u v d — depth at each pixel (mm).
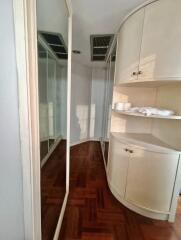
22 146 558
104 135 3314
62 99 2322
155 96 1930
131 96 1950
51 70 2174
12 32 481
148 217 1562
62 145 2139
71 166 2652
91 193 1909
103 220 1496
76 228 1387
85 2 1295
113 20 1584
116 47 1940
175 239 1332
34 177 625
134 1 1275
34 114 599
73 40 2148
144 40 1375
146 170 1511
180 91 1493
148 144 1568
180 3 1163
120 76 1705
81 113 3850
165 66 1269
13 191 562
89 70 3906
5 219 550
